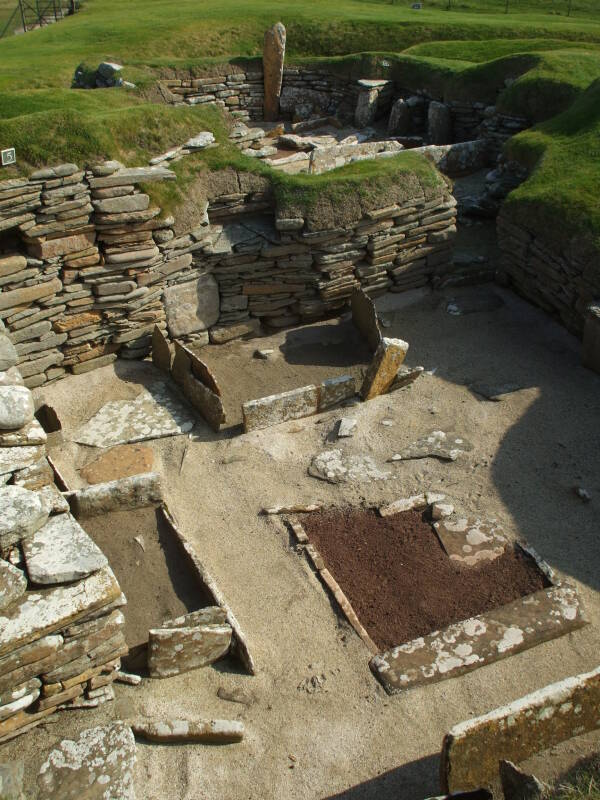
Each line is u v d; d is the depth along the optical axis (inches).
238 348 401.7
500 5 1056.2
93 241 350.3
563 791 183.3
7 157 330.0
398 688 224.2
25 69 700.0
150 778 202.1
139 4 1024.2
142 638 229.9
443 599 253.1
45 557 193.2
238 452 319.6
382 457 314.7
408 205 416.5
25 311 341.1
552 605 247.8
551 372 369.1
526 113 576.4
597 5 1053.2
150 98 625.6
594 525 280.5
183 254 378.0
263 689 226.2
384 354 336.8
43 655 187.0
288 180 399.9
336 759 208.4
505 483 299.9
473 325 414.6
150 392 359.6
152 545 259.9
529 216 415.2
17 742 201.3
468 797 174.9
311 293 416.2
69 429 335.3
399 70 713.6
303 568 265.4
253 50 815.7
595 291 370.6
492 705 220.4
